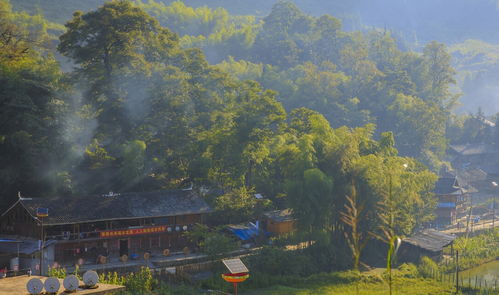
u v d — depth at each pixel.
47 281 28.45
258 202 84.56
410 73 181.12
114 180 83.31
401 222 78.12
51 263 63.94
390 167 75.25
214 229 77.81
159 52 100.62
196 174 86.00
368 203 74.00
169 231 72.56
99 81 89.56
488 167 147.88
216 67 102.88
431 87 179.88
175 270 63.22
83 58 91.56
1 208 72.06
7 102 74.69
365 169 74.81
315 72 153.38
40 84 78.69
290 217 81.06
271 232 81.00
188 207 74.12
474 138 172.88
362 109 150.88
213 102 97.50
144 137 87.88
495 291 63.00
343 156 76.06
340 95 148.12
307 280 66.62
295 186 73.56
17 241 63.28
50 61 103.38
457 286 63.75
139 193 74.06
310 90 146.62
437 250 76.31
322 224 73.56
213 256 67.94
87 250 67.56
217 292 58.16
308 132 96.56
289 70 172.62
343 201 74.62
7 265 60.84
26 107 74.19
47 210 60.03
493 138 168.12
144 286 56.19
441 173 134.75
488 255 82.75
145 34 97.31
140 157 81.62
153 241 72.44
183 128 89.44
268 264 67.88
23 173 73.19
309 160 75.56
